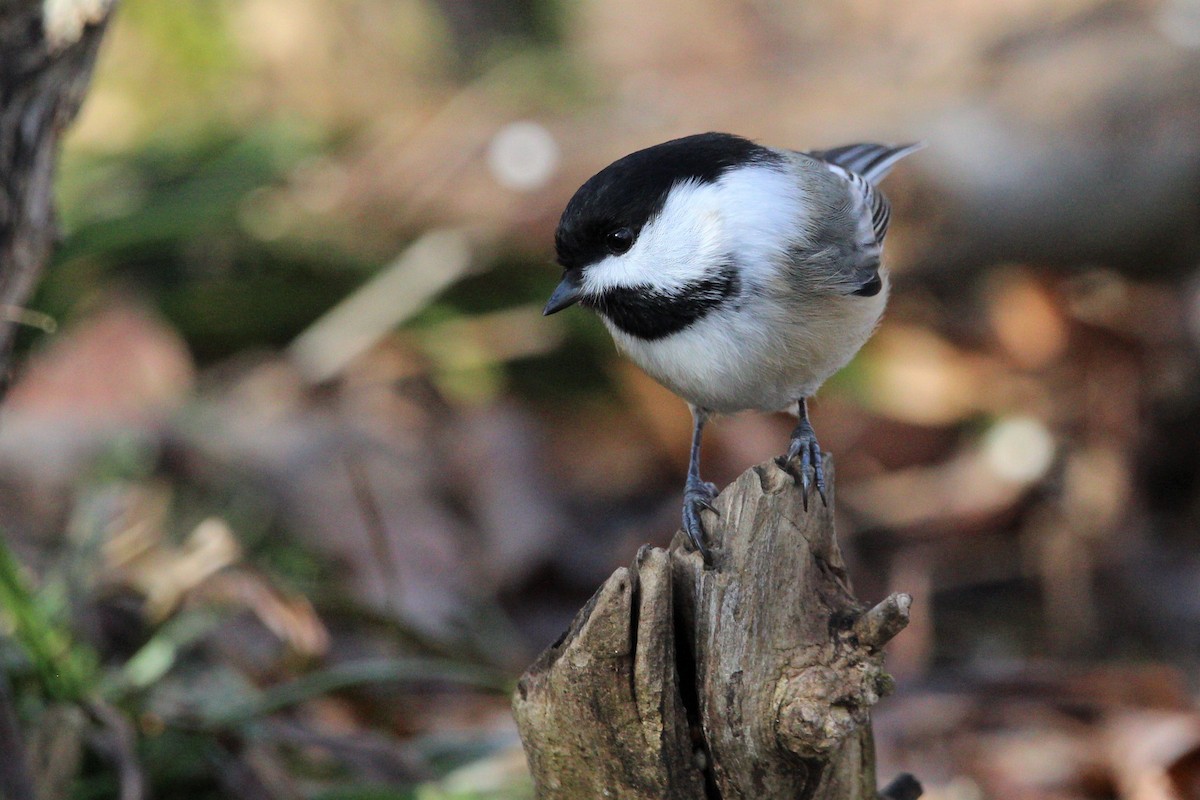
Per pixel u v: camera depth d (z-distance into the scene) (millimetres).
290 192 10422
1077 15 10766
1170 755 6691
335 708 6672
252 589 6469
